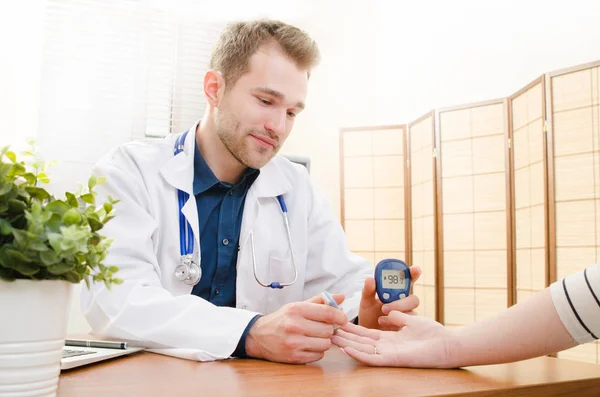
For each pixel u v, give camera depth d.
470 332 0.88
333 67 3.80
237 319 0.99
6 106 2.90
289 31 1.38
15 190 0.56
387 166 3.42
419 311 3.29
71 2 3.08
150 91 3.28
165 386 0.70
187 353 0.94
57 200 0.57
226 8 3.46
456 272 3.02
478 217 2.94
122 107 3.19
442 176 3.10
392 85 3.89
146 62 3.24
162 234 1.37
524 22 3.14
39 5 3.00
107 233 1.23
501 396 0.71
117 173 1.34
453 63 3.54
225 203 1.47
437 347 0.88
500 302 2.83
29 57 2.97
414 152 3.35
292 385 0.72
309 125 3.72
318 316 0.92
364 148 3.46
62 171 3.04
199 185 1.46
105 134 3.14
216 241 1.46
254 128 1.37
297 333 0.91
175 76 3.32
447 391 0.69
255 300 1.47
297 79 1.37
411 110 3.83
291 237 1.55
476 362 0.85
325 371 0.84
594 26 2.79
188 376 0.78
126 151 1.43
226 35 1.44
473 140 2.99
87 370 0.82
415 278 1.16
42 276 0.56
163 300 1.06
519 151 2.81
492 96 3.29
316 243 1.60
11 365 0.55
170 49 3.31
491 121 2.93
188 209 1.38
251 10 3.53
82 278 0.61
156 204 1.38
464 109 3.04
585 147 2.44
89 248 0.59
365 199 3.44
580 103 2.47
